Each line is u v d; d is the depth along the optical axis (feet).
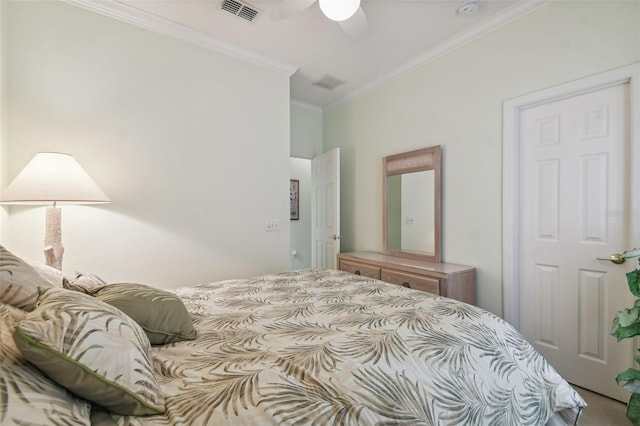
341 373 2.62
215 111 8.41
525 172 7.10
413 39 8.20
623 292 5.69
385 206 10.55
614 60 5.65
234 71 8.76
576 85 6.11
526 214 7.09
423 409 2.55
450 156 8.54
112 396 1.98
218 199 8.48
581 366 6.23
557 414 3.74
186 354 3.02
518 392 3.23
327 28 7.75
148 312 3.25
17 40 5.92
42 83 6.15
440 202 8.73
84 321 2.16
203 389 2.35
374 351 2.98
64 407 1.74
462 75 8.21
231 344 3.24
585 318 6.18
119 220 7.00
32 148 6.06
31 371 1.80
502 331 3.75
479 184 7.85
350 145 12.25
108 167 6.86
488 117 7.64
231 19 7.38
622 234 5.71
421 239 9.30
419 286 7.89
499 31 7.37
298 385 2.42
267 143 9.43
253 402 2.17
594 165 6.06
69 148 6.42
